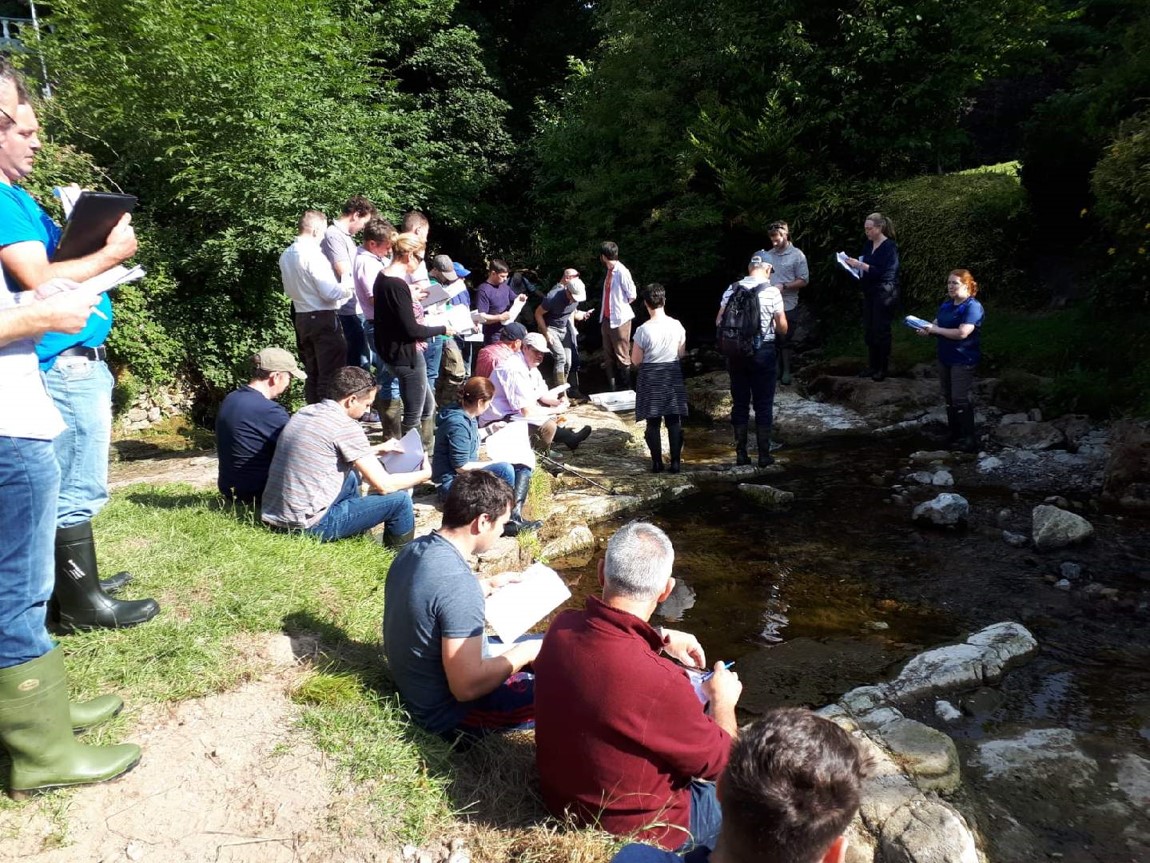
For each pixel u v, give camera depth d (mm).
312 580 4227
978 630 4926
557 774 2842
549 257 15195
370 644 3838
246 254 10664
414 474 4965
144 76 10258
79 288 2367
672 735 2715
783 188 12883
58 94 10641
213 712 3180
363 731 3188
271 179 10180
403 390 6625
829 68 12430
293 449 4707
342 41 12945
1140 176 8180
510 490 3459
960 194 11547
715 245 13750
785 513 6957
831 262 12406
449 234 18422
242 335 10789
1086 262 10383
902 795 3416
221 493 5230
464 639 3164
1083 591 5297
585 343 15094
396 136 15070
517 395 6941
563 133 15289
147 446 9719
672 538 6527
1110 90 10078
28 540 2479
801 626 5082
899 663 4621
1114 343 8938
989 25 12008
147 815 2711
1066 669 4480
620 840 2717
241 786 2893
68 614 3477
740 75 13586
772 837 1491
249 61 10234
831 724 1640
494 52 19109
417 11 16172
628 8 14844
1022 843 3299
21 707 2572
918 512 6539
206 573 4090
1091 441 7801
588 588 5723
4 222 2479
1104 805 3488
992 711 4156
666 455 8742
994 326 10391
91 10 10367
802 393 10742
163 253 10227
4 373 2359
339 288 6742
